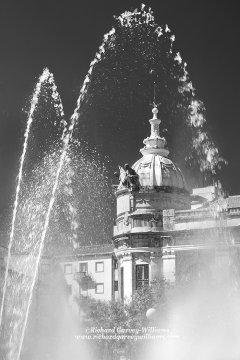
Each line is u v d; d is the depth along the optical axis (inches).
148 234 3895.2
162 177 4121.6
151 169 4151.1
